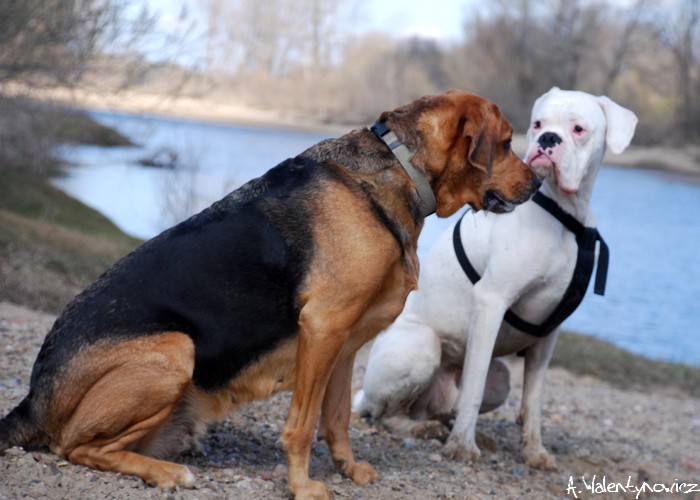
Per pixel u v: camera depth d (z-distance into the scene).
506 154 4.78
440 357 6.05
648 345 12.57
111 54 14.27
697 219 26.61
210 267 4.39
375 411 6.22
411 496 4.77
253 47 76.56
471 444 5.66
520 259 5.43
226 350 4.38
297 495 4.33
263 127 62.50
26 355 6.73
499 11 57.47
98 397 4.27
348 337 4.47
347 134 4.73
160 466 4.34
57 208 15.91
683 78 52.28
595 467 6.31
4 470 4.16
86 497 4.07
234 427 5.76
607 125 5.53
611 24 57.88
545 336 5.88
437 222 22.08
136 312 4.31
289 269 4.40
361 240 4.36
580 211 5.54
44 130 16.88
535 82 56.69
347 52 75.81
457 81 60.84
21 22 12.23
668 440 7.90
